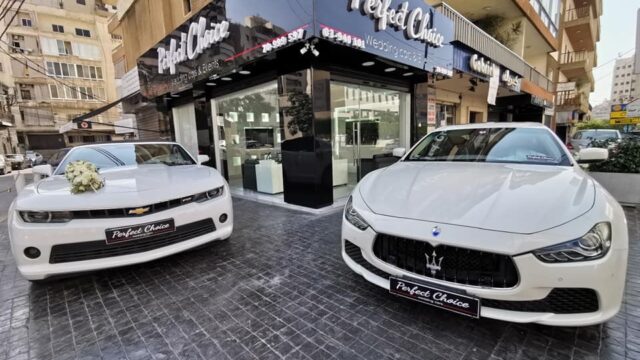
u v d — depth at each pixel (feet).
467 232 5.60
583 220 5.34
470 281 5.66
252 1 15.58
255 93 22.30
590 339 6.02
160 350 6.17
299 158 17.04
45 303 8.06
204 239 9.77
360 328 6.64
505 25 36.65
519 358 5.61
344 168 21.98
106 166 12.44
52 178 10.74
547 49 49.34
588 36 63.77
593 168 17.13
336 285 8.56
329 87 16.71
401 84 22.82
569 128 76.64
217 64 18.79
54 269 7.86
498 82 28.73
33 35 89.61
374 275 7.01
